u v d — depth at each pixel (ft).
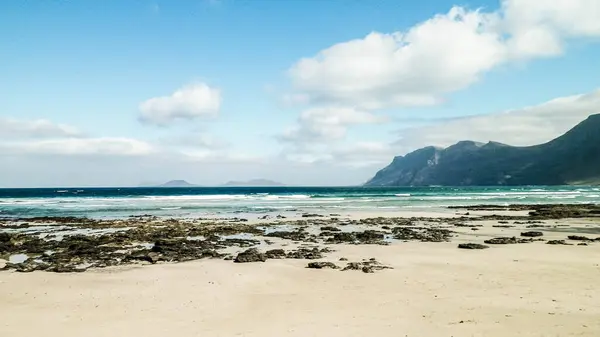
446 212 164.86
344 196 300.61
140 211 173.88
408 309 40.86
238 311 41.32
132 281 54.70
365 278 55.01
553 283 50.90
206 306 43.21
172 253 73.82
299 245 84.28
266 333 34.73
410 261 66.44
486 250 75.92
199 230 105.50
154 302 44.83
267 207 194.90
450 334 33.40
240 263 66.08
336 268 61.36
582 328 34.19
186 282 53.88
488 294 46.11
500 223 123.95
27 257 75.41
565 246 79.41
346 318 38.40
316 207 194.80
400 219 134.41
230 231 104.22
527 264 62.85
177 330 35.94
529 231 103.86
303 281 53.72
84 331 35.99
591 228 111.04
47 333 35.58
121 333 35.37
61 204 212.43
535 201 245.86
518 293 46.32
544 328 34.35
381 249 78.43
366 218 139.13
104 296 47.42
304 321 37.76
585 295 45.09
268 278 55.62
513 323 35.83
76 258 71.36
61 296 47.57
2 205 205.67
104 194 360.69
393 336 33.32
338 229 109.81
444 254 72.54
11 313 41.29
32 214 160.97
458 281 52.60
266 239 92.63
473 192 412.98
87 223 125.90
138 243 88.43
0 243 84.74
